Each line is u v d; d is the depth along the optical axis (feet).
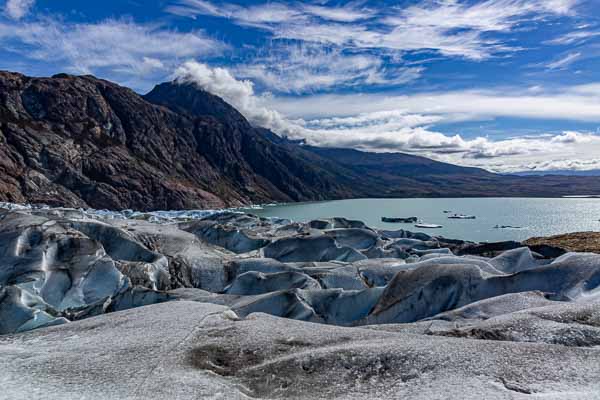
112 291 86.17
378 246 138.41
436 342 43.52
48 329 53.98
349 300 78.13
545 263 92.89
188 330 49.49
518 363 37.96
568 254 85.40
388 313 73.41
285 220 224.94
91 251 93.56
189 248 114.62
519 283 73.67
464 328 51.31
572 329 47.09
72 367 39.52
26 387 35.04
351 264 104.27
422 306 74.02
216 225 147.33
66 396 33.58
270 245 130.72
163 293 83.15
